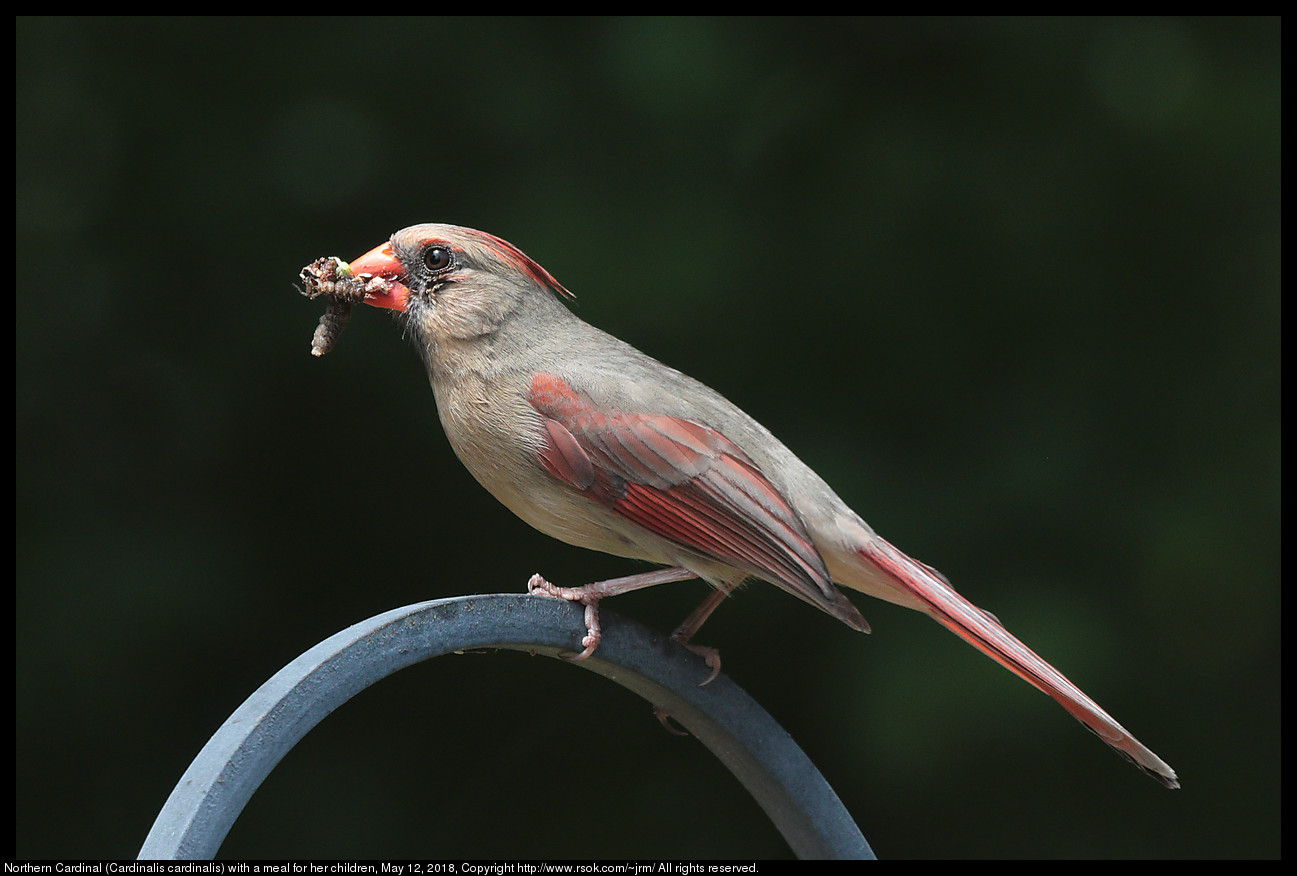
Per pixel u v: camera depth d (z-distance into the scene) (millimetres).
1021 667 3316
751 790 3291
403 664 3230
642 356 3355
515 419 3332
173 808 3203
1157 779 3305
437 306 3340
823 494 3340
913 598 3332
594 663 3270
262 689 3215
